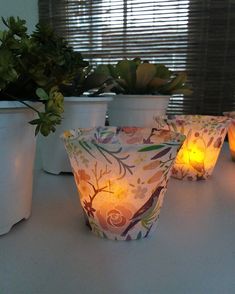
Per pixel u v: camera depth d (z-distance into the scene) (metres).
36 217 0.26
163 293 0.16
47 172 0.40
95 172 0.20
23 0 0.68
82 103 0.35
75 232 0.23
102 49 0.77
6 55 0.19
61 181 0.37
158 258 0.20
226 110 0.65
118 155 0.19
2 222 0.22
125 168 0.20
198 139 0.35
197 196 0.31
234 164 0.45
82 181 0.22
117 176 0.20
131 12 0.72
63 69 0.22
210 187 0.34
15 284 0.17
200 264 0.19
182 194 0.32
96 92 0.39
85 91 0.38
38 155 0.44
